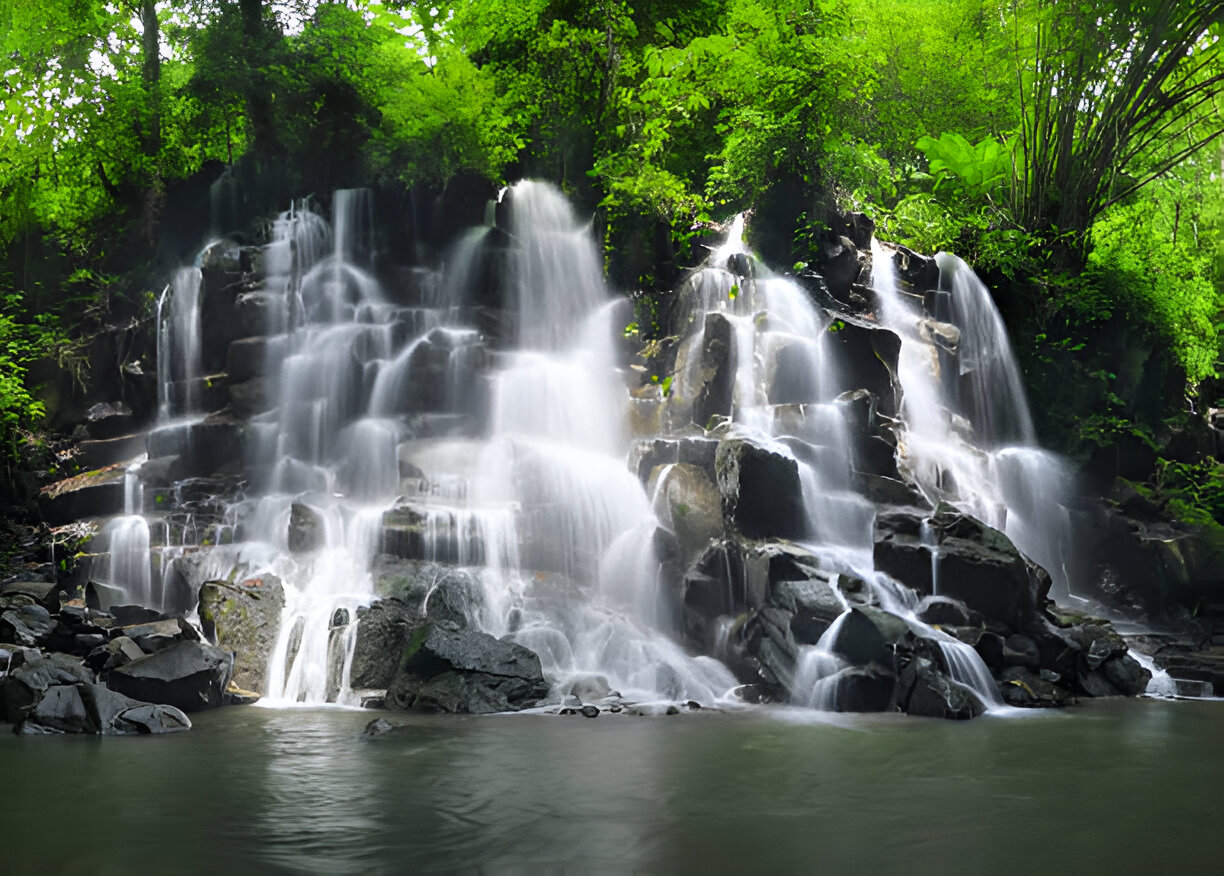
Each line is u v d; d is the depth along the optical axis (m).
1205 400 24.64
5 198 21.94
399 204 18.94
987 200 24.20
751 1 21.14
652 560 13.92
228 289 17.92
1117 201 25.05
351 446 16.50
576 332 18.80
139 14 23.31
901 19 25.83
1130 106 22.52
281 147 20.89
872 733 9.89
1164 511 18.66
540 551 14.16
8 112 22.09
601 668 12.73
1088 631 13.37
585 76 21.89
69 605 12.75
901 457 15.79
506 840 6.12
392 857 5.77
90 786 7.51
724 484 13.77
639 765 8.30
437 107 20.62
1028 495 18.28
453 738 9.52
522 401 16.78
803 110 19.36
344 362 17.02
